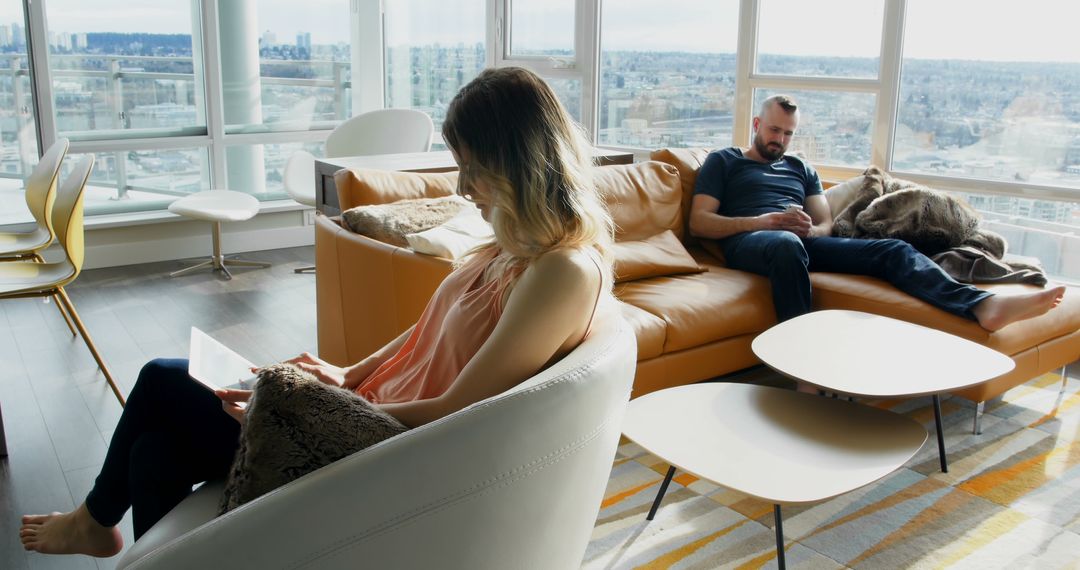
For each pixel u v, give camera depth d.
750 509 2.34
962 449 2.73
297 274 4.84
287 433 1.10
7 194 4.85
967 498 2.41
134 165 5.11
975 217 3.42
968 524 2.27
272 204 5.45
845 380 2.16
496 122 1.24
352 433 1.10
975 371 2.23
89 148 4.92
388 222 2.77
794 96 4.50
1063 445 2.76
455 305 1.42
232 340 3.68
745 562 2.09
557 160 1.25
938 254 3.31
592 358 1.19
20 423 2.81
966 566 2.08
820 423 1.99
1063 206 3.76
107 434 2.74
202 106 5.31
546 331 1.22
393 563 1.01
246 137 5.43
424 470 1.00
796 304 3.12
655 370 2.76
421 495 1.00
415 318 2.58
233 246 5.33
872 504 2.38
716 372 2.98
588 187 1.31
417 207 2.88
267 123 5.55
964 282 3.18
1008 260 3.33
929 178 4.13
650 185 3.47
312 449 1.10
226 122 5.39
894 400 3.12
